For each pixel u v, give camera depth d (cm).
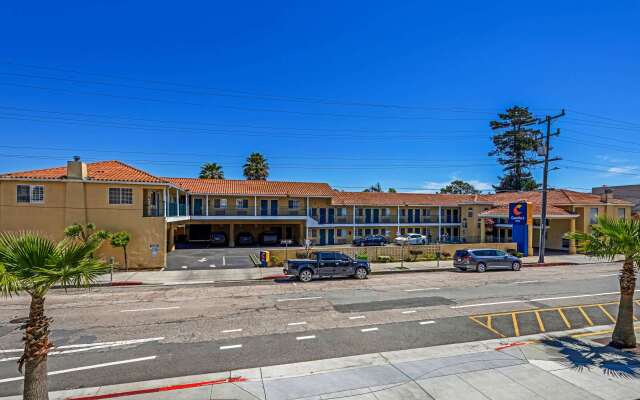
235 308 1450
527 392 738
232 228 4081
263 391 747
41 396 606
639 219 1004
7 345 1047
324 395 729
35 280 568
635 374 824
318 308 1449
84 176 2450
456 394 729
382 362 903
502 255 2567
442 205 4894
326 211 4566
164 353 977
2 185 2358
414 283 2028
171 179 4144
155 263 2519
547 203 3950
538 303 1539
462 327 1206
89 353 979
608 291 1798
